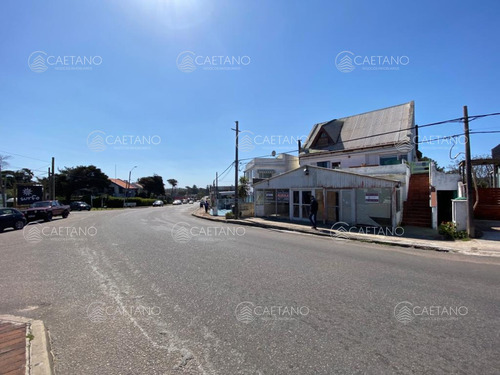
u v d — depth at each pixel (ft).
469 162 38.47
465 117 38.47
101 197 177.17
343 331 12.19
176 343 11.29
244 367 9.68
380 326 12.64
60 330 12.44
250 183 121.08
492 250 31.12
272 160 116.47
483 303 15.33
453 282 19.08
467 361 10.01
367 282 18.84
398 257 27.48
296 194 60.34
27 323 12.69
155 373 9.38
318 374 9.28
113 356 10.41
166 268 22.21
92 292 17.03
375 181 46.29
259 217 68.33
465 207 39.99
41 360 9.84
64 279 19.54
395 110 82.07
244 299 15.78
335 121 93.76
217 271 21.35
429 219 48.98
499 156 90.02
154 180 305.73
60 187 177.58
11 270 21.89
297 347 10.94
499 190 57.11
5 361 9.77
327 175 53.01
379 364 9.81
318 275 20.38
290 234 44.57
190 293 16.72
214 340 11.50
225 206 123.34
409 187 58.85
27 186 92.43
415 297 16.14
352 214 51.21
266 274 20.56
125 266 22.88
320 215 55.47
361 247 33.27
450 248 31.91
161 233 43.80
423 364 9.82
